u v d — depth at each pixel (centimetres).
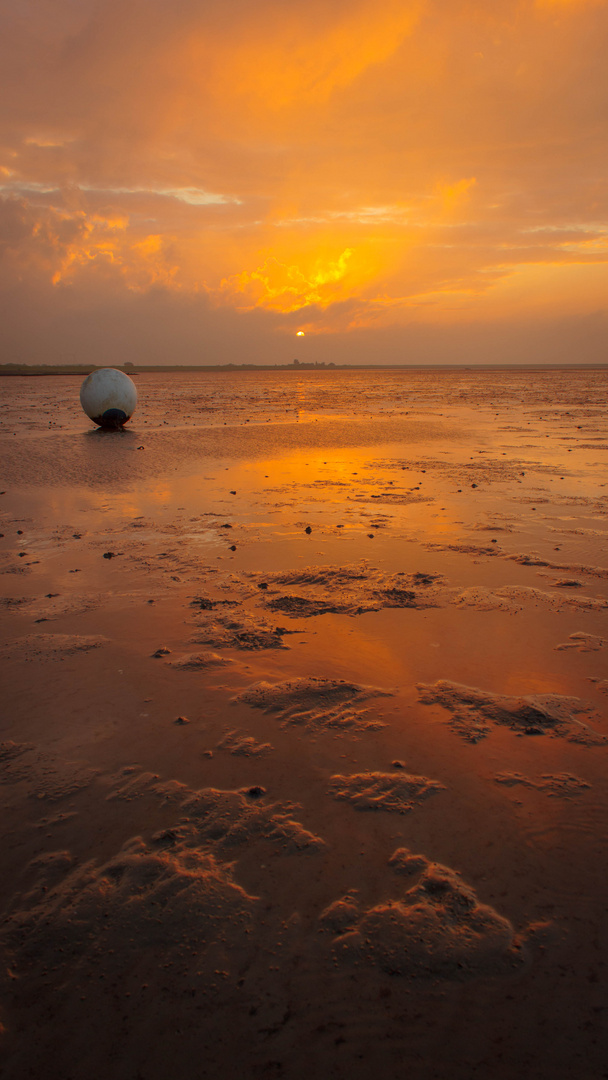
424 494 945
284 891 235
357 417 2389
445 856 250
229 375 11119
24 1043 185
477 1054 180
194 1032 187
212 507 872
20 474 1153
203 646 441
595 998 195
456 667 405
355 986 199
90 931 220
